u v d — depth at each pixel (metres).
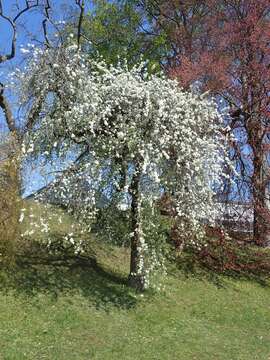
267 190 15.59
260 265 15.33
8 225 10.80
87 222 11.18
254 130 15.77
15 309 9.73
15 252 11.59
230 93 15.91
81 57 11.12
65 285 11.13
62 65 10.90
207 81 15.77
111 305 10.76
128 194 11.12
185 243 13.90
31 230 10.98
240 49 16.06
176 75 15.79
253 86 15.78
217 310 12.01
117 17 23.73
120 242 12.51
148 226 11.05
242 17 17.06
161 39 22.09
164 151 10.55
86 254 12.99
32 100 11.10
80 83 10.63
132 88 10.69
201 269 14.41
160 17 22.39
